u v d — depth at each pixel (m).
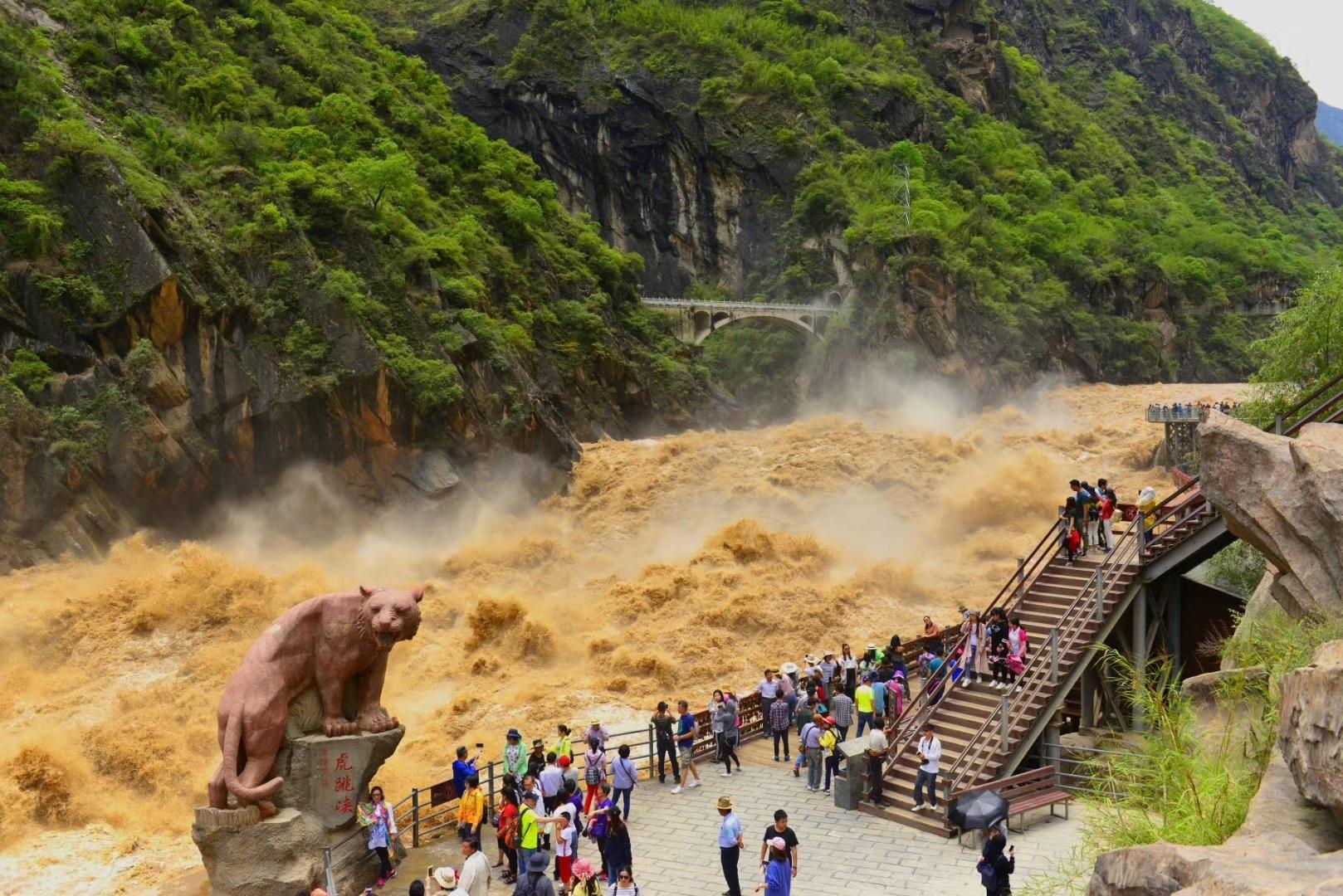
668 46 156.75
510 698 37.62
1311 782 10.29
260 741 21.05
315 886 20.66
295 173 73.50
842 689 29.47
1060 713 27.38
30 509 56.00
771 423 126.62
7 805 29.00
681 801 25.14
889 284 126.62
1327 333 35.84
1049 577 27.88
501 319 85.12
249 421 63.91
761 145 148.38
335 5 119.06
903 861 21.27
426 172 94.12
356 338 66.94
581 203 149.75
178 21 84.94
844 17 175.38
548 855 16.62
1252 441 17.86
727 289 147.00
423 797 28.98
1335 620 15.00
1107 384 129.12
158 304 61.59
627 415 96.81
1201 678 18.45
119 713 37.66
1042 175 162.75
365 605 21.77
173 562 50.97
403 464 67.88
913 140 158.00
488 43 151.75
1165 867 10.29
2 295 59.16
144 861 26.56
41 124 63.62
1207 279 158.62
